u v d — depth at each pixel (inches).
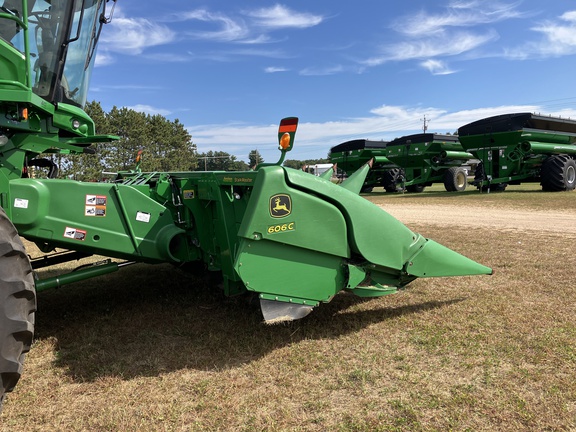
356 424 94.0
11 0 118.4
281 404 102.2
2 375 84.9
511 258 240.7
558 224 370.3
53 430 93.4
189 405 101.9
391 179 856.3
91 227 129.8
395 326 147.4
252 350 130.2
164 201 151.1
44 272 235.6
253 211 113.1
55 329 150.6
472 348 128.5
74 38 137.2
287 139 117.7
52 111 131.2
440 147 781.3
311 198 121.9
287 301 122.6
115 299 182.9
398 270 143.5
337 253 128.2
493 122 655.1
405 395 105.1
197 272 180.1
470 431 90.7
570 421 92.7
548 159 657.6
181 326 150.5
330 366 120.3
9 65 109.4
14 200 116.3
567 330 138.7
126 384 111.5
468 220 413.4
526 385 107.5
